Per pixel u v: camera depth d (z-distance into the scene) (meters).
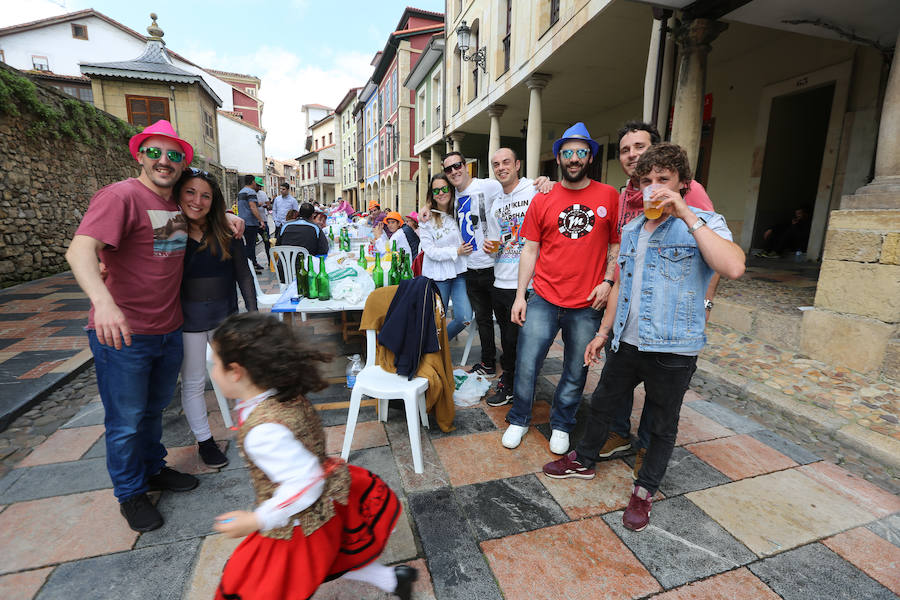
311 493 1.09
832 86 6.57
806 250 6.52
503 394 3.12
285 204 10.63
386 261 4.84
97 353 1.74
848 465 2.37
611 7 5.25
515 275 2.90
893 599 1.54
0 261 6.27
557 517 1.96
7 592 1.53
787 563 1.71
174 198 1.91
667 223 1.74
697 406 3.08
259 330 1.11
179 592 1.55
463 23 10.12
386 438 2.62
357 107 31.28
